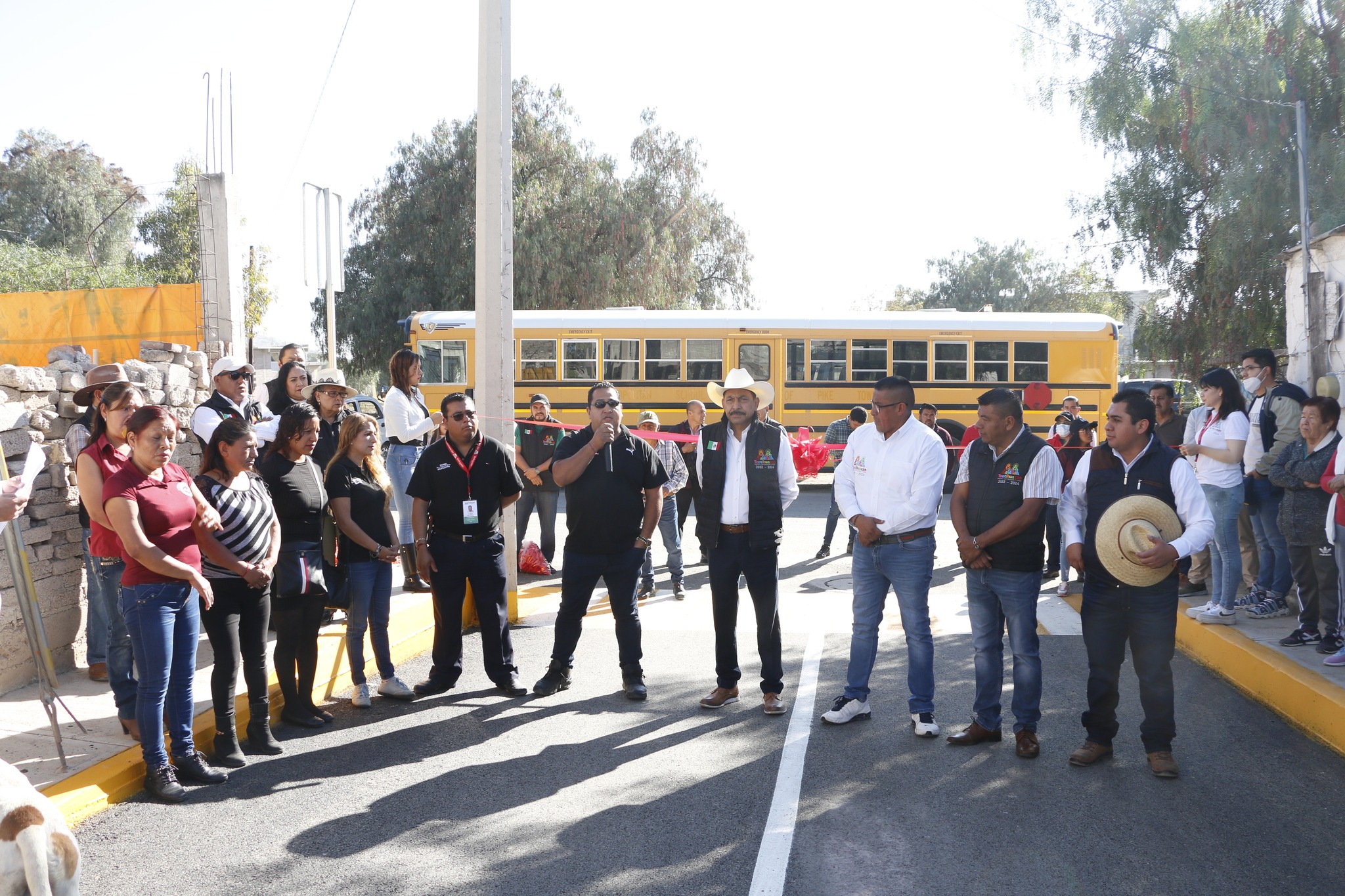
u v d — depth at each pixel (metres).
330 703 6.02
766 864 3.77
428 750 5.11
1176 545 4.50
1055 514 9.00
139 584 4.43
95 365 6.66
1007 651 7.03
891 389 5.23
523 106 28.83
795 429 17.75
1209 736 5.21
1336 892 3.52
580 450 5.93
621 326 17.75
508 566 8.11
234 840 4.04
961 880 3.63
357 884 3.64
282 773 4.81
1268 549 7.20
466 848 3.94
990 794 4.45
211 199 8.77
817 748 5.07
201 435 6.31
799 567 10.49
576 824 4.15
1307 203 9.08
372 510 5.88
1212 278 15.47
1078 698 5.90
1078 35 15.40
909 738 5.22
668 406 17.77
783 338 17.75
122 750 4.77
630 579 6.01
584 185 28.64
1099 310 48.84
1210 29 14.12
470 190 28.53
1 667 5.61
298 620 5.41
